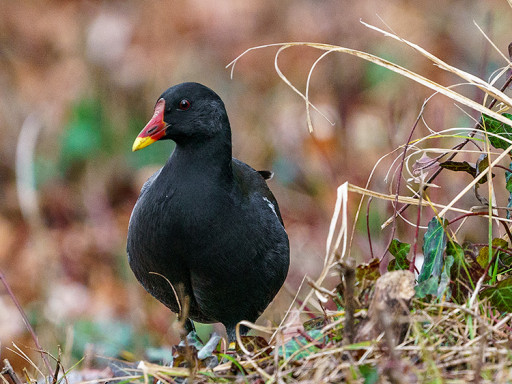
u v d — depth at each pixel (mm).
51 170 14734
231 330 7863
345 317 5270
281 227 7805
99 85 15328
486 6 15469
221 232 7230
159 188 7309
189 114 7348
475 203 10594
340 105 13305
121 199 14703
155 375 5477
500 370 4902
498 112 6758
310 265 11930
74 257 13383
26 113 15430
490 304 5887
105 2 16703
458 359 5141
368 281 5781
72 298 12078
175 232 7191
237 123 14930
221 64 15797
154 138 7375
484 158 6789
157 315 11266
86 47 15812
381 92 14047
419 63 14789
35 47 16188
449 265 6012
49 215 14328
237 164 8117
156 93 15227
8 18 16328
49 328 10594
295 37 15883
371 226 11414
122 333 10594
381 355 5160
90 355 8078
